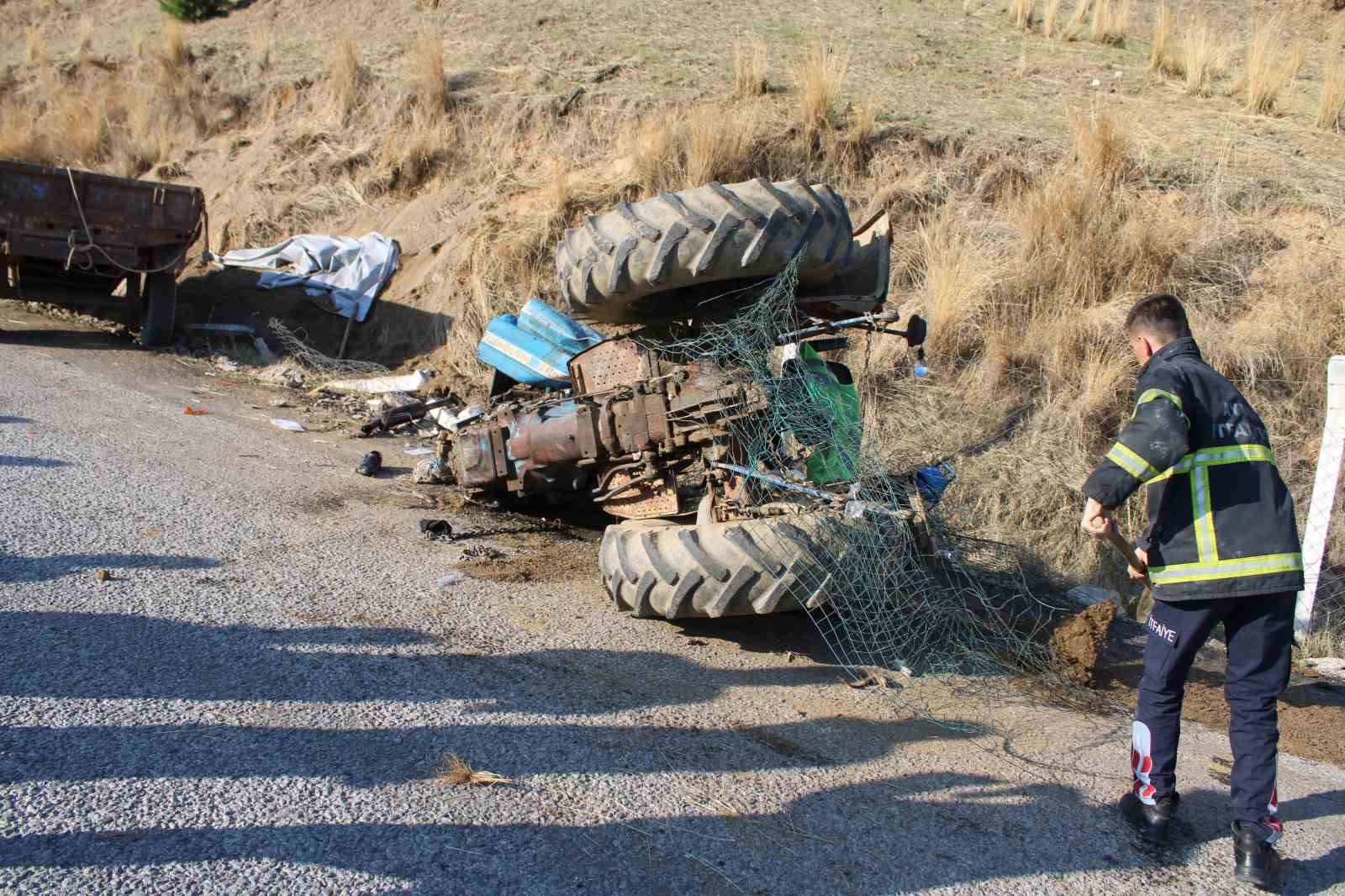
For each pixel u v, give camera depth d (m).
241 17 20.34
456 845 2.86
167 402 8.45
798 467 4.91
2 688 3.37
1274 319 7.77
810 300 5.29
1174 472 3.36
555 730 3.62
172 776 3.00
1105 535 3.43
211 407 8.59
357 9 18.72
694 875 2.88
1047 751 4.01
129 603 4.21
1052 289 8.34
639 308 5.28
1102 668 5.08
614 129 11.92
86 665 3.62
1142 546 3.62
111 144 17.03
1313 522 5.86
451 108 13.19
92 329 11.71
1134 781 3.48
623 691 4.04
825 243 4.76
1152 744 3.42
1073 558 6.62
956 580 5.90
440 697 3.75
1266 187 9.12
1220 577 3.25
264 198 13.48
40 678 3.47
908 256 9.09
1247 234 8.55
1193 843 3.43
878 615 4.64
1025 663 4.95
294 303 11.65
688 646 4.61
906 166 10.25
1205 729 4.52
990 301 8.28
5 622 3.88
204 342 11.31
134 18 22.41
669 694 4.07
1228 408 3.36
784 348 5.07
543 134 12.27
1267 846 3.20
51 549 4.69
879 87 12.12
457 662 4.09
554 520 6.59
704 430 4.99
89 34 20.48
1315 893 3.21
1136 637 5.62
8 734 3.10
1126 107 11.45
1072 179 9.02
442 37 16.05
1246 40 14.70
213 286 12.40
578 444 5.54
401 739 3.40
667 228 4.62
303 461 7.17
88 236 10.31
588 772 3.35
